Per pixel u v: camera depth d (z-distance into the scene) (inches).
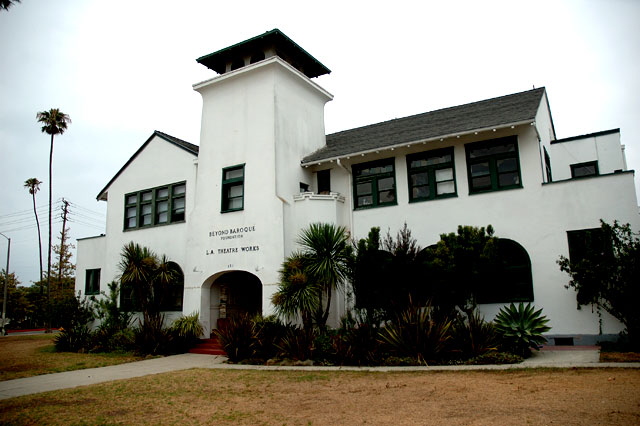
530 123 544.1
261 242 645.9
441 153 631.8
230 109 724.0
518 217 566.6
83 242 958.4
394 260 504.7
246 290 767.1
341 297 636.7
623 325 495.5
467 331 461.4
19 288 2038.6
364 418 263.9
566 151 727.1
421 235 622.5
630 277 444.8
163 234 796.6
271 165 661.9
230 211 683.4
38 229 1940.2
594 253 476.7
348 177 692.7
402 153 654.5
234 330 553.6
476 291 493.7
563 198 544.4
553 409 256.8
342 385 367.9
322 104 815.7
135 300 767.1
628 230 466.0
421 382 359.9
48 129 1713.8
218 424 268.2
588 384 311.7
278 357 522.3
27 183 2034.9
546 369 377.7
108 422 279.1
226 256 673.0
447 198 613.3
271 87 687.7
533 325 461.7
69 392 376.5
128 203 866.8
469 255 480.4
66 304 772.0
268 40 713.6
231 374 449.1
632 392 282.5
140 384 404.5
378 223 657.0
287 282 561.9
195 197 728.3
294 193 690.8
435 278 494.0
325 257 559.8
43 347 781.9
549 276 539.2
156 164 835.4
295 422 264.7
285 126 697.0
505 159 591.8
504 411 259.3
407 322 463.5
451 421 246.7
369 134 757.9
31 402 341.4
